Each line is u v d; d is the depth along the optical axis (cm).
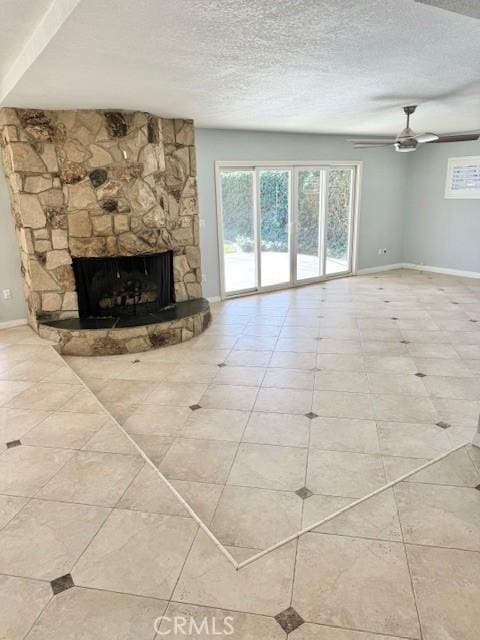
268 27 230
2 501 239
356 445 302
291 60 289
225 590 186
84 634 166
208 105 434
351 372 420
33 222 467
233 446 304
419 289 727
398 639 165
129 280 523
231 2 198
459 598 182
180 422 337
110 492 246
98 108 441
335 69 315
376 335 518
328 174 753
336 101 434
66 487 250
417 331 529
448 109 495
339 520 230
